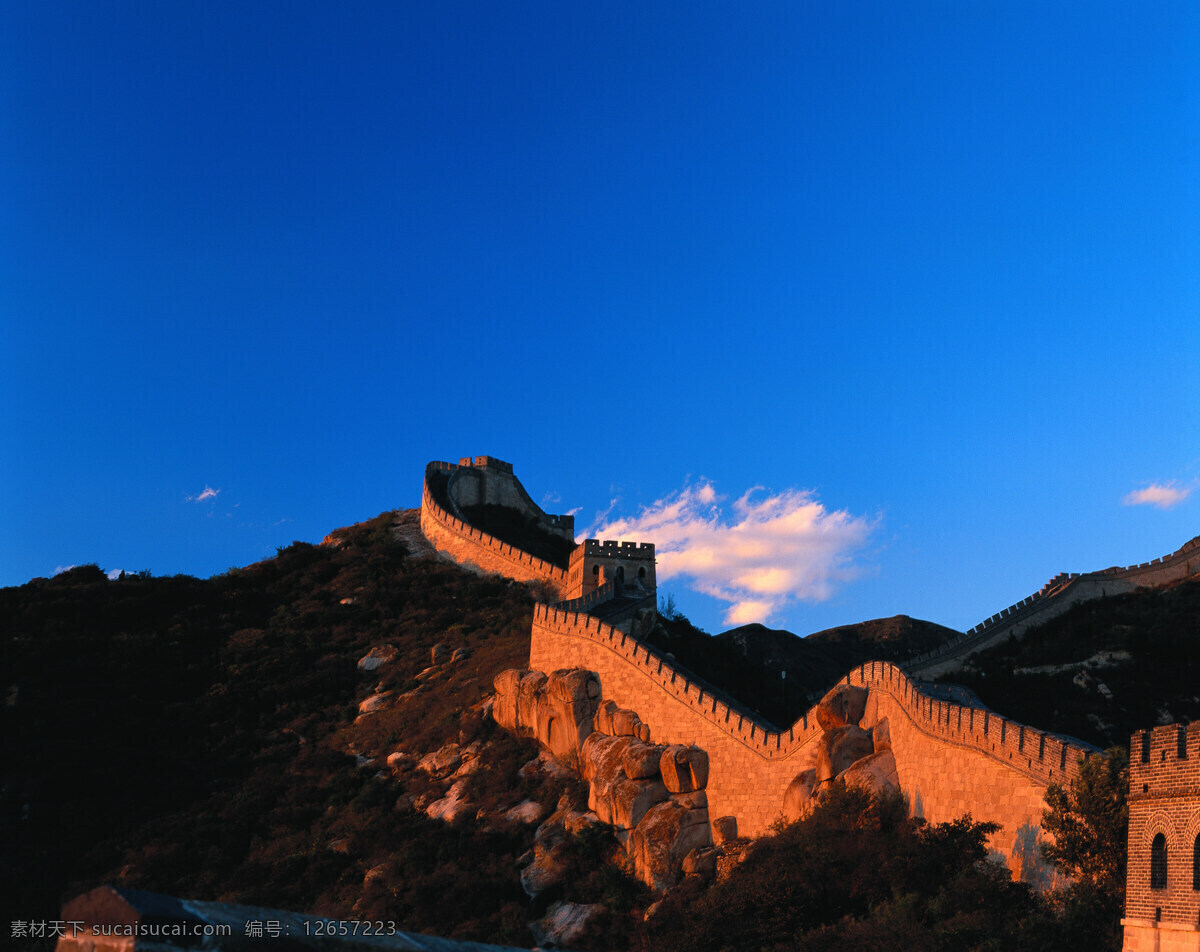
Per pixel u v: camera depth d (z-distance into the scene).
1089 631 107.75
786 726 96.19
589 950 63.91
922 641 168.12
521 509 160.12
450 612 123.25
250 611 131.88
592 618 91.94
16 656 114.75
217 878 79.69
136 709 106.81
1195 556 116.00
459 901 69.88
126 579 139.75
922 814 57.44
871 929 45.44
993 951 40.62
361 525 158.75
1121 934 40.31
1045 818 45.78
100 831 87.62
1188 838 33.06
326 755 96.81
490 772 86.50
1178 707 90.69
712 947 52.84
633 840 72.06
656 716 81.12
